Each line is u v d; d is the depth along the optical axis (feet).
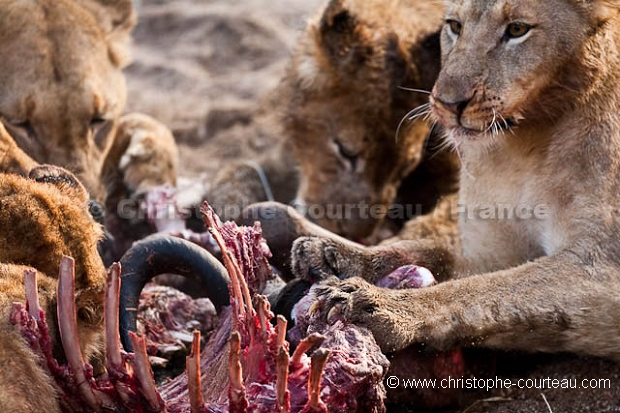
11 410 18.75
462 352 26.55
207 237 32.65
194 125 54.39
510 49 26.71
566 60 26.73
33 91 34.60
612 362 26.91
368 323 23.95
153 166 40.83
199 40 65.82
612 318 25.82
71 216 23.26
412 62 37.70
